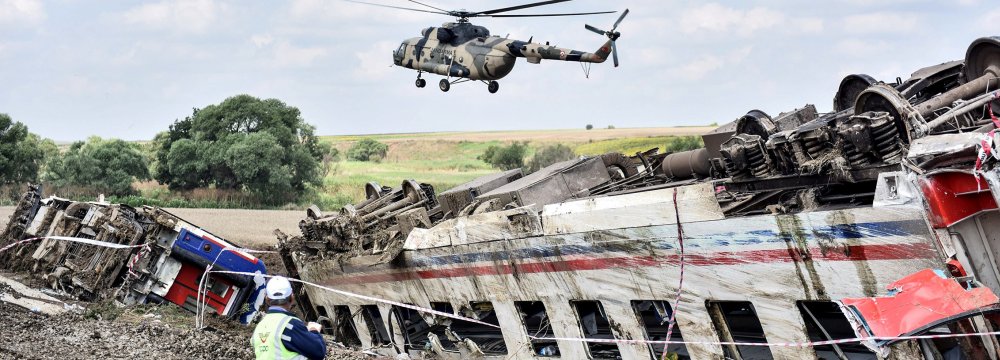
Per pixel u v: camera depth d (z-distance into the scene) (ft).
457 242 70.08
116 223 87.97
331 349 77.82
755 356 59.36
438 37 132.36
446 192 83.25
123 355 62.13
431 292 74.49
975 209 44.09
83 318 75.72
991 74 56.54
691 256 54.08
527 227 63.93
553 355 68.69
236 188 292.81
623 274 58.49
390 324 79.82
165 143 314.55
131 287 84.84
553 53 118.32
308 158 297.74
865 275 46.29
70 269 88.53
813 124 57.77
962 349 44.27
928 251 43.86
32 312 75.72
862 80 65.87
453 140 569.64
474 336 78.84
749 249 51.13
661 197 55.01
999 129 42.39
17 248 100.68
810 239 48.14
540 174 77.71
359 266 81.87
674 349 63.16
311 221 91.76
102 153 298.56
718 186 62.95
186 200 275.80
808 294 48.93
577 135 524.11
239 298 88.43
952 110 50.80
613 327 60.75
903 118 50.06
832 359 55.93
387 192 97.35
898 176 44.93
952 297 41.73
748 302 55.52
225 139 295.07
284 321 39.75
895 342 42.55
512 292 66.69
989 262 44.93
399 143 582.76
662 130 510.17
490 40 127.24
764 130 64.03
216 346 68.85
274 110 311.27
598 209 58.80
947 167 43.91
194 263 85.92
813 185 55.88
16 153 289.94
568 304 63.00
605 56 113.09
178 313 84.33
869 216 45.60
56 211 100.17
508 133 616.80
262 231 160.35
